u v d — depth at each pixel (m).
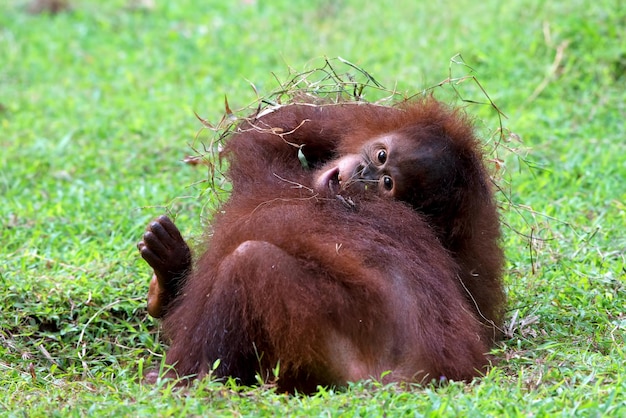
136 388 9.12
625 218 14.02
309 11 25.95
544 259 12.75
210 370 9.19
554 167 16.08
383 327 9.27
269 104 12.21
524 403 8.32
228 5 27.78
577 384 8.96
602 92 18.55
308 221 9.89
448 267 10.16
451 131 10.75
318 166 11.52
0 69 23.14
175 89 21.42
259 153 11.45
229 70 22.41
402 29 22.94
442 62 20.25
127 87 21.84
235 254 9.29
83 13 27.39
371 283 9.29
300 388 9.36
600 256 12.79
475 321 10.00
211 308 9.34
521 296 11.80
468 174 10.66
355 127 11.40
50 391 9.42
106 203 15.44
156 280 10.90
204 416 8.16
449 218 10.63
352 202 10.38
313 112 11.77
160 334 11.54
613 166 15.81
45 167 17.31
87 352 11.41
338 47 22.52
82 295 12.07
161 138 18.03
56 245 14.09
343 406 8.31
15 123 19.58
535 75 19.53
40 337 11.55
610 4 20.70
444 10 23.70
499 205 11.93
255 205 10.55
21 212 15.16
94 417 8.32
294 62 21.94
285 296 9.13
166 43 24.81
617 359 9.62
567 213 14.45
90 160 17.45
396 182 10.57
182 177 16.39
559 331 10.86
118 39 25.39
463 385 8.93
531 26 21.00
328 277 9.30
